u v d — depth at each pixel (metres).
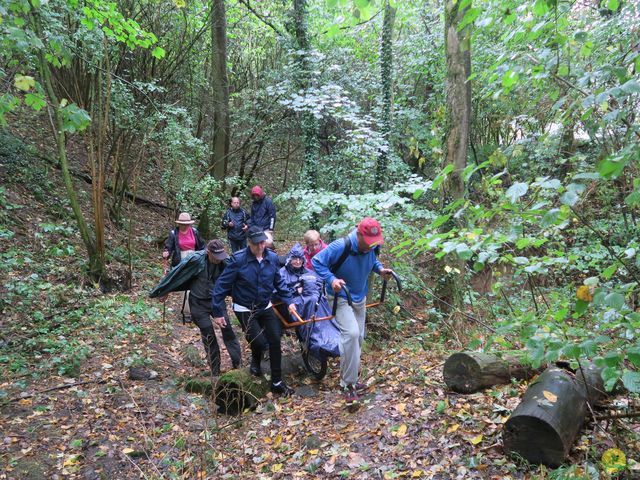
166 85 14.20
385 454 3.87
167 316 8.02
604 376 2.57
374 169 9.51
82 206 11.22
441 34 11.97
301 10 10.78
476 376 4.42
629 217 6.83
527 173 5.86
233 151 14.65
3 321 6.68
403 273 7.73
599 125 3.30
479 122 11.78
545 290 5.84
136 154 13.49
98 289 8.30
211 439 4.47
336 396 5.24
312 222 9.90
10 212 9.33
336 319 4.83
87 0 6.77
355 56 12.87
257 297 5.30
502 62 3.69
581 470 3.02
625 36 4.18
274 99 12.88
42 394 5.23
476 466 3.41
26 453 4.26
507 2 3.50
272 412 5.01
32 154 11.47
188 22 14.45
